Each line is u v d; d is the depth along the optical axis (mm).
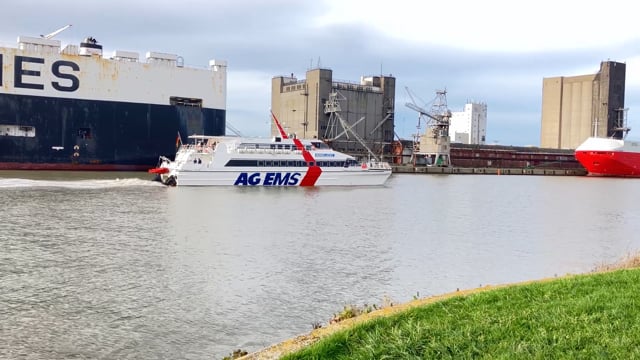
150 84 101625
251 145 76312
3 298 20938
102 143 98500
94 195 60250
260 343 16781
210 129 107438
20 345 16234
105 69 97938
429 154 159000
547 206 64438
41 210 47125
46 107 94188
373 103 157250
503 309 12133
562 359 9195
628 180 136875
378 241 35938
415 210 55781
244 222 43125
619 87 192750
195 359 15422
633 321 10797
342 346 10617
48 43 94125
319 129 148625
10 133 92438
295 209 52938
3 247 30875
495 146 183875
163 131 103125
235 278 24766
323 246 33469
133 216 45000
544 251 33875
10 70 91438
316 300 21547
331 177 80688
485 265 29156
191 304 20672
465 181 117375
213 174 73375
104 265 26875
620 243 37562
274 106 167875
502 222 48344
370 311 15211
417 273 26766
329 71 149750
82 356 15477
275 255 30297
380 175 84812
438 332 10750
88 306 20188
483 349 9906
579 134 199875
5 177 79625
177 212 48219
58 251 30094
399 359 9867
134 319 18797
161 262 27844
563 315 11359
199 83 106250
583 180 135375
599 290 13281
